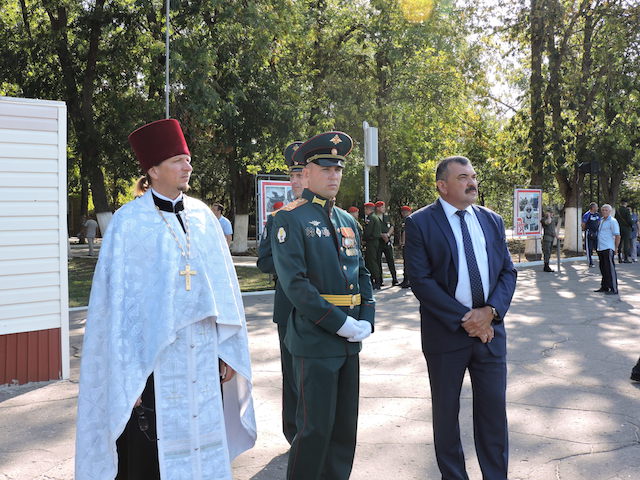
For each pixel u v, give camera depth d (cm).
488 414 344
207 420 297
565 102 2225
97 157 2123
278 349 741
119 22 1994
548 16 2027
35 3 2161
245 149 2069
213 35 1792
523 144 2197
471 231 354
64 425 489
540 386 577
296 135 2117
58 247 620
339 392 330
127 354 283
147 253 295
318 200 332
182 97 1861
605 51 2133
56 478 391
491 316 339
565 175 2342
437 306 341
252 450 436
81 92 2230
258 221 1312
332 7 2394
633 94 2198
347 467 335
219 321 302
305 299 310
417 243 353
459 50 2398
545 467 397
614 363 661
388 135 2452
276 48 2078
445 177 353
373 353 716
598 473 387
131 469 296
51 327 619
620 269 1747
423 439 449
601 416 492
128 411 277
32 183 600
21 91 2152
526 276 1569
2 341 594
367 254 1377
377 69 2475
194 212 315
